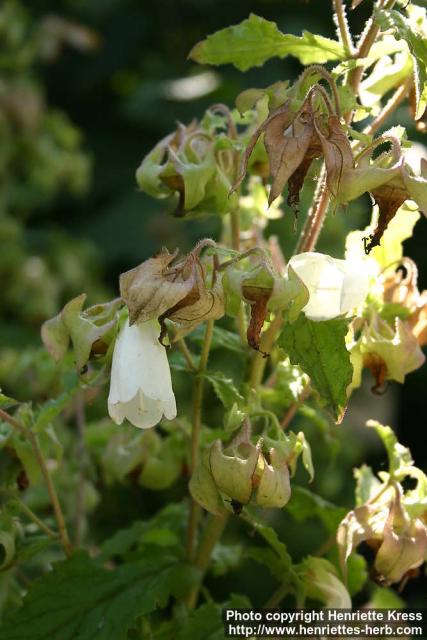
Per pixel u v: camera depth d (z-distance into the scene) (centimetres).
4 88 163
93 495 106
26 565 108
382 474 85
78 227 207
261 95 83
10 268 158
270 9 220
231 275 76
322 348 78
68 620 86
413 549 83
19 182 189
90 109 227
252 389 85
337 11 83
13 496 89
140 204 206
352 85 84
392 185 75
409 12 84
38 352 105
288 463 82
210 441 94
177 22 225
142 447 95
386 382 86
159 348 77
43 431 89
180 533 97
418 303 87
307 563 88
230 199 86
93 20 225
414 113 86
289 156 75
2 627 86
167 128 205
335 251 138
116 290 199
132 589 87
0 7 202
